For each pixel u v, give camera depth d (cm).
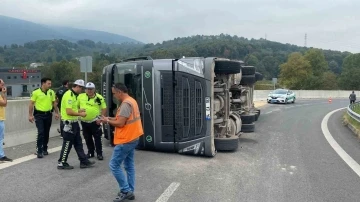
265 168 766
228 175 700
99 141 816
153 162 798
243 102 1279
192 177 678
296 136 1261
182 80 866
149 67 885
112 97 960
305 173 728
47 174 675
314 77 8225
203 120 856
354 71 9000
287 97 3631
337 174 721
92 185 609
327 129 1475
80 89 733
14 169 705
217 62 891
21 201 523
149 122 894
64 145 714
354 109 2211
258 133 1334
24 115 979
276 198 565
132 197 542
